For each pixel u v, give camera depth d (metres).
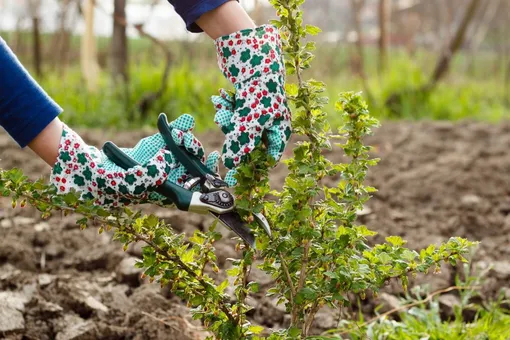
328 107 8.12
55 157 1.98
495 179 5.15
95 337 2.76
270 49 1.93
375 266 2.09
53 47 9.95
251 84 1.92
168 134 1.99
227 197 1.94
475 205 4.62
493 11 15.45
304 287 2.11
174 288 2.11
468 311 3.21
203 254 2.12
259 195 1.96
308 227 2.01
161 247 2.04
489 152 5.88
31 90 1.95
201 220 4.07
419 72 9.37
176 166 2.01
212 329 2.17
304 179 1.98
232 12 1.94
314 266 2.14
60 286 3.05
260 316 3.05
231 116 1.93
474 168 5.38
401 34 16.44
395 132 6.80
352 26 16.23
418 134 6.63
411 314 3.10
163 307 2.96
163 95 7.65
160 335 2.74
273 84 1.92
